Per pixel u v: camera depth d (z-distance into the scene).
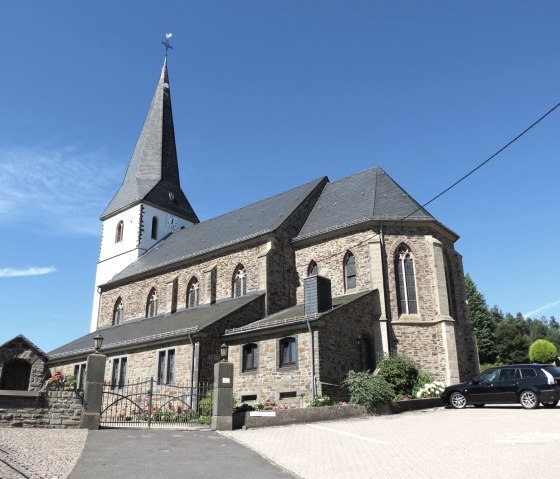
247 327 24.05
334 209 31.59
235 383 23.61
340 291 27.83
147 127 51.31
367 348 24.78
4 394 14.64
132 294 38.47
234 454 11.03
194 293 33.62
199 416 19.48
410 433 13.30
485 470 8.57
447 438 12.10
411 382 22.78
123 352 27.38
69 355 30.92
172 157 50.44
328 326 21.95
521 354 59.72
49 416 14.95
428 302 26.55
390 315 25.98
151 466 9.60
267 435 14.01
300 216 32.22
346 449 11.38
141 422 18.52
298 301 29.56
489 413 17.03
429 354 25.69
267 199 38.41
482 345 58.81
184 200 49.44
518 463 8.95
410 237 27.66
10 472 8.33
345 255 28.33
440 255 27.17
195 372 22.88
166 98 52.72
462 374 27.20
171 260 35.69
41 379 21.09
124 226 46.00
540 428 12.88
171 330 25.62
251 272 30.05
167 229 46.41
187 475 8.87
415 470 8.86
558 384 17.62
